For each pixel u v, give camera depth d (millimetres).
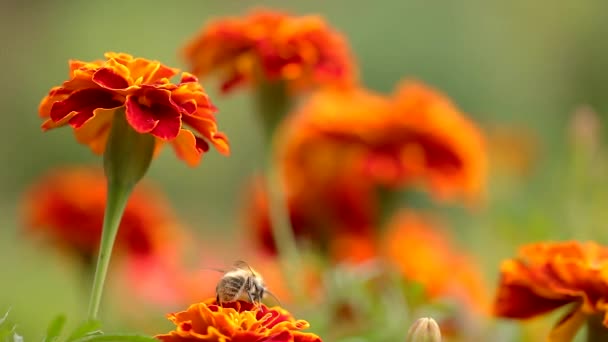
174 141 652
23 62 2096
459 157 903
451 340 819
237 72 798
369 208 909
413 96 913
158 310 925
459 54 1986
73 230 915
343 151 908
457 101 1969
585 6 2016
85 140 668
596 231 901
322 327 783
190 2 2180
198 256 1120
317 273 874
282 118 816
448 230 1213
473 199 987
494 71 1983
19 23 2133
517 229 908
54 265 1029
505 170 1217
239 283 661
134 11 2127
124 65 643
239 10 2242
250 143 1827
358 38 2010
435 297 874
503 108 1967
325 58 794
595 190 928
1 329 632
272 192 823
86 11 2135
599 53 1997
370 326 802
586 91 1981
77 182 929
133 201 931
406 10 2006
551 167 1305
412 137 900
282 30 785
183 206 1743
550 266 683
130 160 654
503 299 692
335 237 913
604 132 1568
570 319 678
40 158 1845
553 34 2018
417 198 1361
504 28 2016
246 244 977
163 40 2113
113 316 921
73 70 645
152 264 931
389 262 863
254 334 613
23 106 2041
